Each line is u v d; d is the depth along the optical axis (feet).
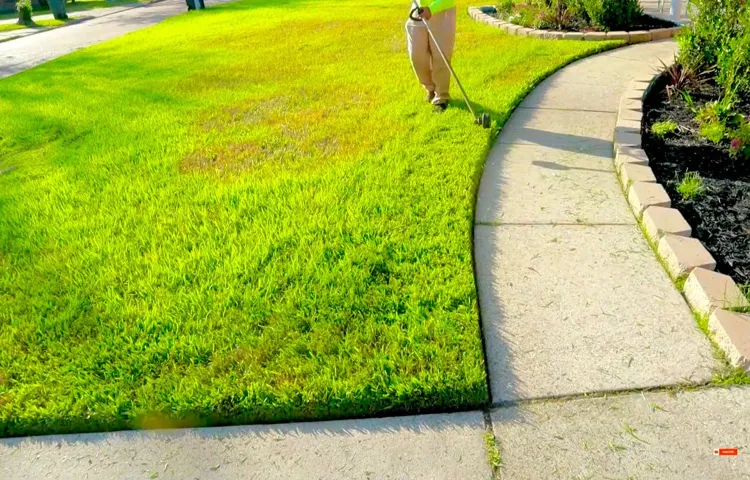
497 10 31.94
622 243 9.70
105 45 34.35
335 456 6.28
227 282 8.99
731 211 10.37
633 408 6.61
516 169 12.71
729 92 13.83
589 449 6.17
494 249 9.70
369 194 11.47
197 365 7.41
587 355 7.36
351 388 6.84
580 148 13.67
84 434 6.81
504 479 5.91
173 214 11.38
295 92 19.79
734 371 6.96
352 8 43.21
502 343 7.64
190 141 15.52
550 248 9.65
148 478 6.17
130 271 9.50
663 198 10.38
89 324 8.29
